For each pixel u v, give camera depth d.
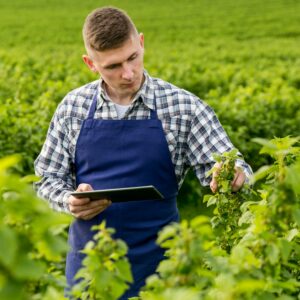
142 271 3.49
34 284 2.28
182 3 44.28
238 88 12.54
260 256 2.36
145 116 3.51
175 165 3.57
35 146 7.69
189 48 24.70
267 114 9.63
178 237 2.04
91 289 2.44
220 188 3.26
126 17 3.30
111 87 3.47
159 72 15.33
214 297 2.05
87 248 2.25
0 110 8.14
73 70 14.62
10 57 18.73
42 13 41.84
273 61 20.44
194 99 3.56
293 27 34.19
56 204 3.54
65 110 3.60
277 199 2.32
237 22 36.34
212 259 2.14
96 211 3.30
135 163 3.49
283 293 2.55
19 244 1.67
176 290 1.79
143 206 3.47
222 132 3.56
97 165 3.53
